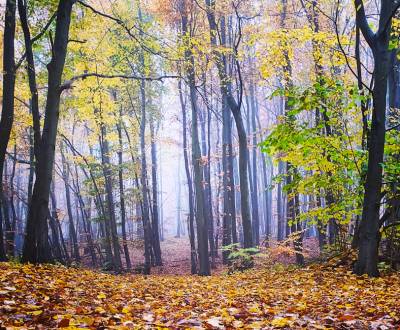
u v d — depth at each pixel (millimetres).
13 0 11828
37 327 3900
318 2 14523
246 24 21438
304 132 9398
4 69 11836
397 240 10898
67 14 11859
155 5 20766
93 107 19797
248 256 15570
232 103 17484
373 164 9281
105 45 19484
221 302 6859
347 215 11570
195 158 18875
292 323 4562
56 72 11719
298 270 11703
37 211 11383
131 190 24609
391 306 5820
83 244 32719
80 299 5953
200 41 16250
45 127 11586
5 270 7691
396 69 15070
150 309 5934
